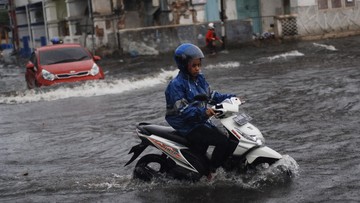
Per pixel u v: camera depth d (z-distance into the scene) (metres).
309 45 43.06
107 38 49.22
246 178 10.40
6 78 44.56
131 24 50.50
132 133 16.05
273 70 29.08
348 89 20.42
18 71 51.62
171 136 10.33
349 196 9.16
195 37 46.94
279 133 14.56
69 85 26.39
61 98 24.98
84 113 20.25
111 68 40.00
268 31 51.16
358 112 16.39
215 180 10.43
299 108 17.77
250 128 10.12
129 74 34.25
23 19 73.00
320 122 15.47
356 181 9.95
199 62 10.17
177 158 10.27
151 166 12.17
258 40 48.03
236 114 10.27
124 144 14.80
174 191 10.06
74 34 55.59
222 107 9.87
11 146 15.67
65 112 20.84
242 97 20.70
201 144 10.27
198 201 9.44
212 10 49.88
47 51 29.28
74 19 55.19
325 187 9.72
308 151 12.43
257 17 50.91
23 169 12.97
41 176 12.13
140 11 50.62
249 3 51.62
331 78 23.75
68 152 14.45
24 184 11.44
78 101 23.53
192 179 10.30
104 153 14.05
